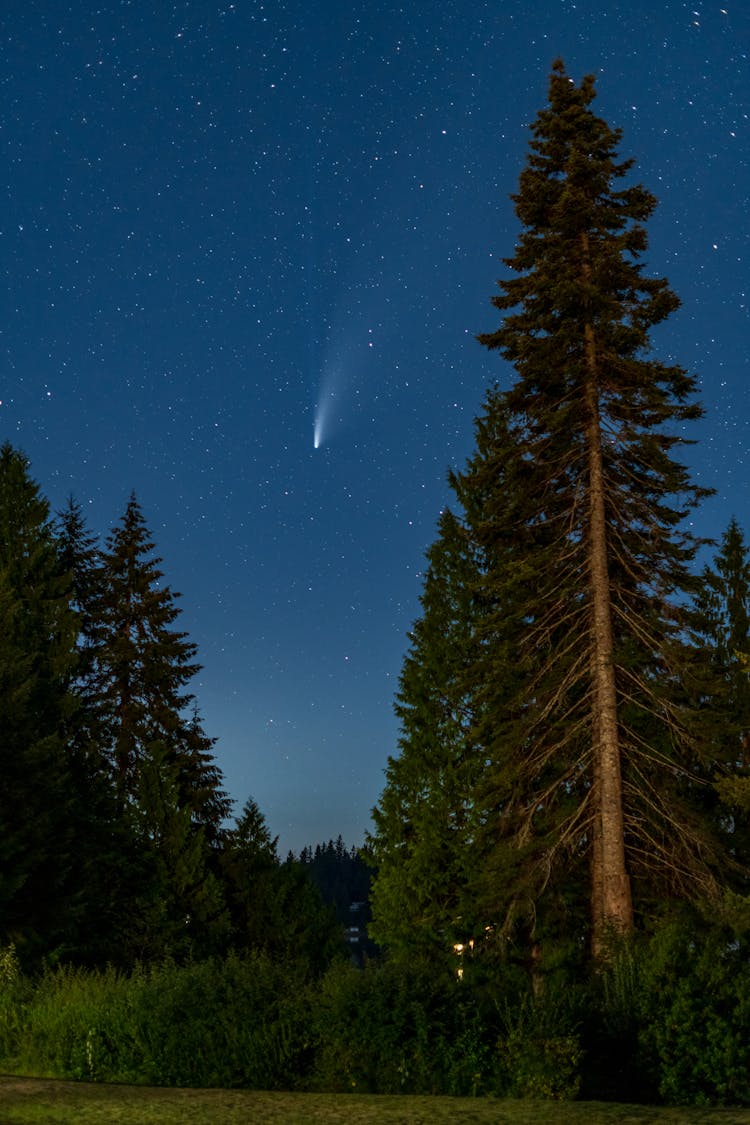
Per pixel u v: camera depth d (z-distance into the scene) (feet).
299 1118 28.45
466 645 84.07
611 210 73.72
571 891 76.18
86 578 132.05
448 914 81.97
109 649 126.52
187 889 105.29
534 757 73.00
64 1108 29.73
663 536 69.82
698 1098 34.27
